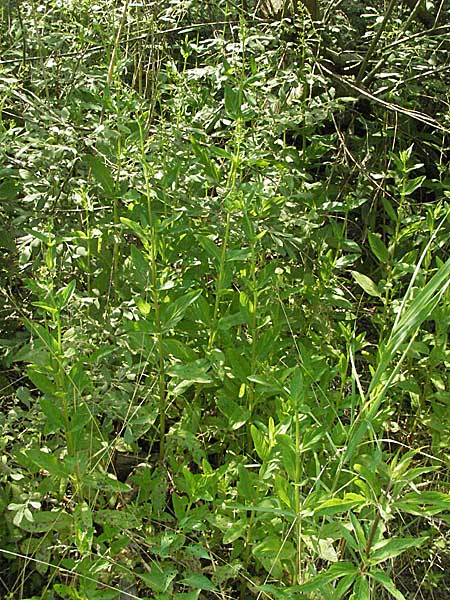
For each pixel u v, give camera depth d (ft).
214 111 4.87
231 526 3.48
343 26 6.51
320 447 3.94
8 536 3.74
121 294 4.29
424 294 2.88
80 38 5.02
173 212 4.17
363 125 6.67
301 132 5.38
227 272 3.99
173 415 4.25
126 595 3.63
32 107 4.42
